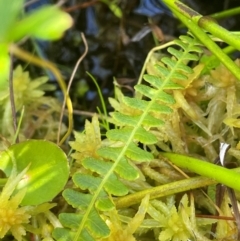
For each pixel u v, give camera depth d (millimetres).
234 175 98
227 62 116
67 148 149
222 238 103
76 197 100
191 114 126
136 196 110
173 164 119
